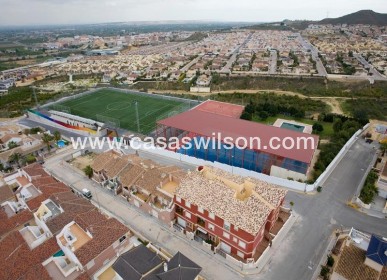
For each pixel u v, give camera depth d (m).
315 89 151.25
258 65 198.50
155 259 42.69
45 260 44.75
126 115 118.94
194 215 51.69
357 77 166.12
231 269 46.22
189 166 77.81
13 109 134.00
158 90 167.38
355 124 93.38
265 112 108.69
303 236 52.06
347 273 40.19
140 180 62.56
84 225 48.59
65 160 81.69
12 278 41.81
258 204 48.22
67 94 150.88
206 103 117.75
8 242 48.06
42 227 51.81
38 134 96.81
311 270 45.38
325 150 79.00
